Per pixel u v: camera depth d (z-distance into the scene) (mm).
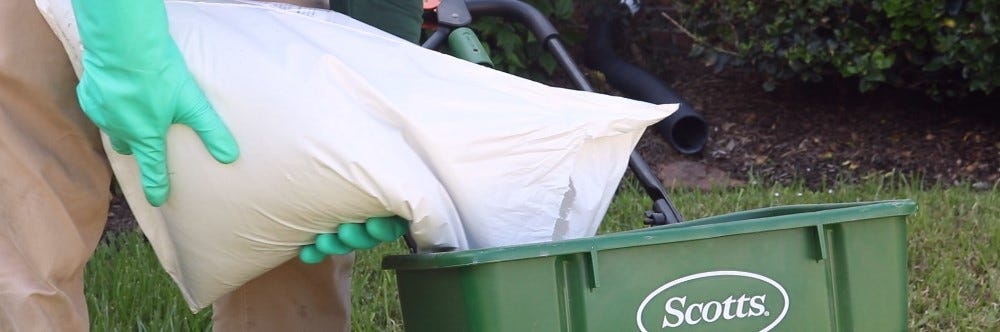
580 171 2209
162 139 1931
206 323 3650
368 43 2123
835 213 2082
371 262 4137
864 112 5805
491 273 1881
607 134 2193
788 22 5309
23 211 2146
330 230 2021
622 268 1963
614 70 6031
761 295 2061
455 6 2930
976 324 3582
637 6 6125
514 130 2025
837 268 2113
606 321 1959
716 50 5699
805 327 2098
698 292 2016
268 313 2705
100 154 2289
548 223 2104
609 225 4535
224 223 2029
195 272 2178
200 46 1976
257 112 1925
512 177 2039
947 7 4980
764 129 5754
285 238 2039
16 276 2105
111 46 1812
